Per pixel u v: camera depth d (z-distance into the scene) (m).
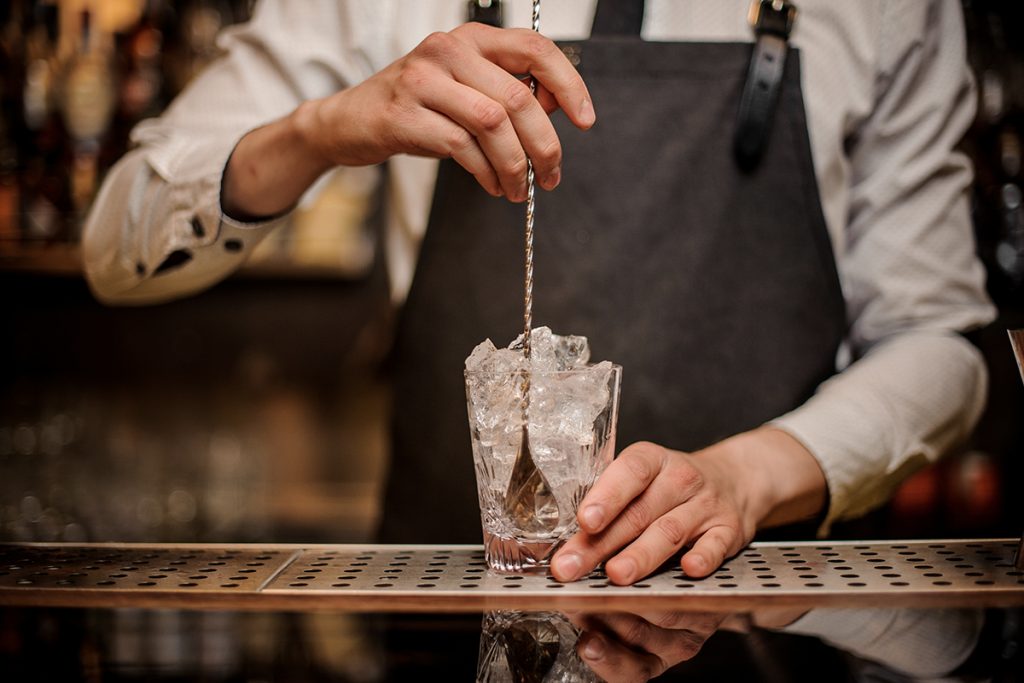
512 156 0.92
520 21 1.37
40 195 2.56
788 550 1.00
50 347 3.17
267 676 0.67
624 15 1.35
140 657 0.71
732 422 1.33
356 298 3.20
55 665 0.70
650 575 0.90
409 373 1.37
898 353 1.29
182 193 1.26
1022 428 2.42
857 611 0.80
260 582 0.88
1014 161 2.24
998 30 2.21
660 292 1.32
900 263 1.39
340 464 3.21
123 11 2.65
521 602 0.82
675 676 0.66
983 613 0.79
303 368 3.22
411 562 0.95
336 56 1.40
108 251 1.34
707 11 1.38
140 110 2.63
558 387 0.86
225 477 2.80
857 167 1.43
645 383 1.32
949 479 2.22
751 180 1.32
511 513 0.89
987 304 1.43
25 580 0.90
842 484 1.13
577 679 0.66
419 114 0.96
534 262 1.33
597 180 1.32
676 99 1.32
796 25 1.36
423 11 1.38
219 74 1.42
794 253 1.33
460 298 1.34
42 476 2.53
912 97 1.39
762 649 0.71
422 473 1.37
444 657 0.70
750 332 1.33
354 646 0.72
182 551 1.01
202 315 3.20
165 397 3.20
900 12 1.36
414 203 1.42
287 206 1.26
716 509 0.94
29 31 2.55
